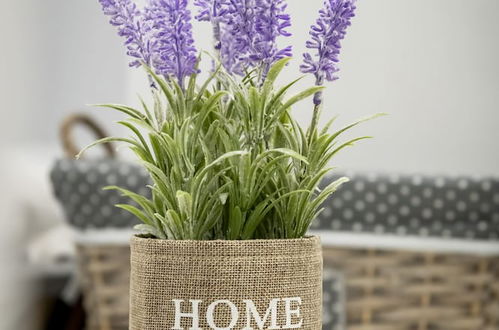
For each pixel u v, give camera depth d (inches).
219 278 23.7
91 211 69.3
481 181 68.8
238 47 24.3
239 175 24.1
